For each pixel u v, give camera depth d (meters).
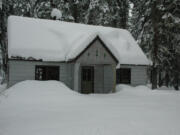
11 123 7.56
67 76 17.58
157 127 7.03
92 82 19.69
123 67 20.12
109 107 10.79
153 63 22.11
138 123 7.54
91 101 12.76
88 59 16.73
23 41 16.50
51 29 19.06
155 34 21.81
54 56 16.75
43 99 12.66
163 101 13.21
